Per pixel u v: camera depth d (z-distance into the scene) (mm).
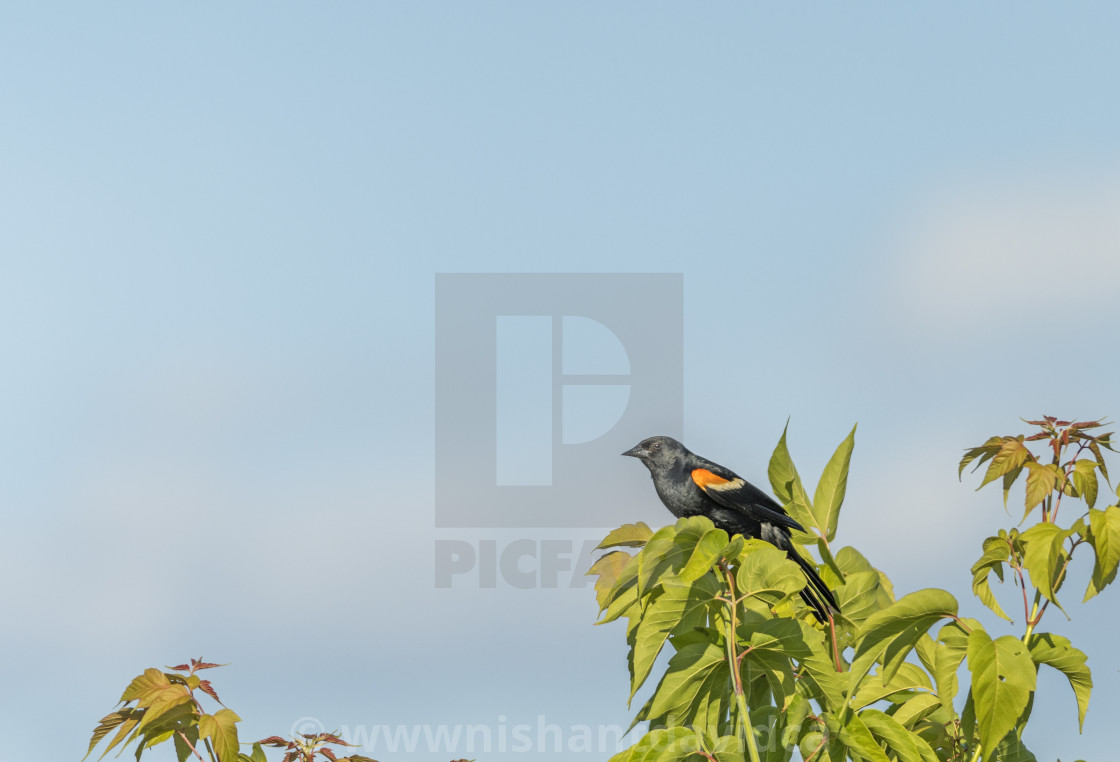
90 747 7570
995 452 7992
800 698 7484
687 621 7504
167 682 7812
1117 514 6871
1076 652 6891
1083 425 7727
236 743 7348
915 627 7238
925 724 7910
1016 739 7332
